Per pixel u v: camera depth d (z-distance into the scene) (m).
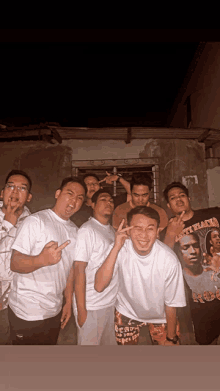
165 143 1.32
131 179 1.31
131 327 1.22
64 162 1.32
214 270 1.25
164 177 1.31
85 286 1.24
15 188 1.30
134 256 1.25
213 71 1.47
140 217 1.27
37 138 1.33
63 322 1.22
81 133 1.30
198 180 1.30
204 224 1.27
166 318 1.23
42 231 1.26
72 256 1.25
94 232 1.27
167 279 1.25
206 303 1.23
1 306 1.22
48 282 1.23
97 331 1.21
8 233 1.26
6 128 1.31
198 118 1.69
